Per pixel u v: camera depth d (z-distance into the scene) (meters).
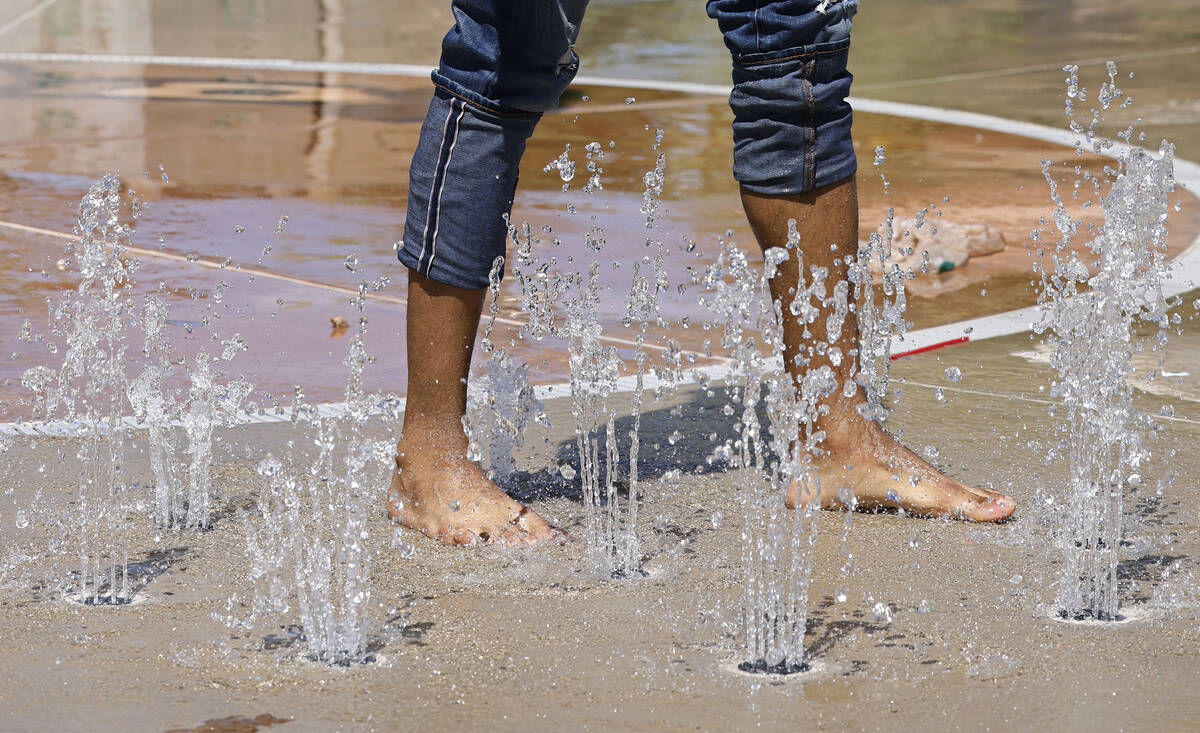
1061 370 3.91
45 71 15.90
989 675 2.85
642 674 2.85
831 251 3.99
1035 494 4.10
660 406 5.01
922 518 3.92
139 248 7.96
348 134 12.16
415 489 3.83
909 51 18.12
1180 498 4.01
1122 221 3.76
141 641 3.02
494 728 2.60
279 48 18.31
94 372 4.01
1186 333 6.04
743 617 3.17
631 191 9.76
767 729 2.60
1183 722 2.63
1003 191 9.83
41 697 2.73
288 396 5.30
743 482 3.37
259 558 3.55
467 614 3.19
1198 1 23.41
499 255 3.87
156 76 15.64
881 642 3.03
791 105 3.88
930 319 6.62
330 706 2.69
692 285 7.25
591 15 22.08
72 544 3.63
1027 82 15.31
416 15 22.53
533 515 3.78
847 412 3.98
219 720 2.63
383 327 6.45
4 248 7.84
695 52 17.84
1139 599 3.30
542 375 5.57
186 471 4.27
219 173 10.32
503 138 3.82
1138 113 13.20
